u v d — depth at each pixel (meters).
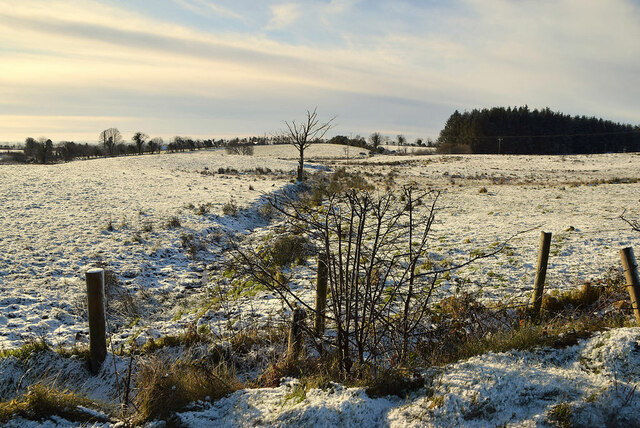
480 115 112.94
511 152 103.69
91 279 4.68
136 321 8.05
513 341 4.05
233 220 18.05
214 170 44.28
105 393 4.37
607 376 3.32
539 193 22.97
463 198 21.72
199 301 9.09
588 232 11.79
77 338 7.17
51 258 11.41
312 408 3.28
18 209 17.08
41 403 3.47
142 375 4.05
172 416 3.49
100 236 14.03
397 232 12.47
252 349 5.19
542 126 112.31
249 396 3.72
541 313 5.74
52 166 37.78
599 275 7.86
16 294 8.91
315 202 18.89
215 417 3.50
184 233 15.02
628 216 14.29
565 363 3.65
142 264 11.70
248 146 89.69
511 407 3.08
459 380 3.41
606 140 111.25
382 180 33.88
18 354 4.71
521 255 9.89
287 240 11.12
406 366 3.88
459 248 11.01
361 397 3.39
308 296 8.02
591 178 34.72
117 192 23.30
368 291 4.22
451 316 5.41
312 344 4.84
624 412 2.92
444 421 3.03
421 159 65.56
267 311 7.20
